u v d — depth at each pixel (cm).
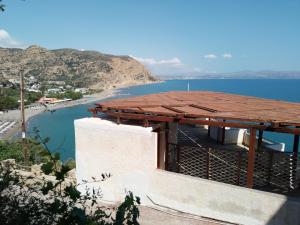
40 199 265
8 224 243
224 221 715
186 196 755
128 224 231
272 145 1170
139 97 1176
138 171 803
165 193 779
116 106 855
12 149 1705
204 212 737
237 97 1241
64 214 231
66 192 250
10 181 302
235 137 1250
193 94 1357
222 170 865
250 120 675
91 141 858
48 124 7094
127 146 809
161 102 979
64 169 247
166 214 759
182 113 748
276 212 652
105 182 846
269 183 836
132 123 868
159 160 870
